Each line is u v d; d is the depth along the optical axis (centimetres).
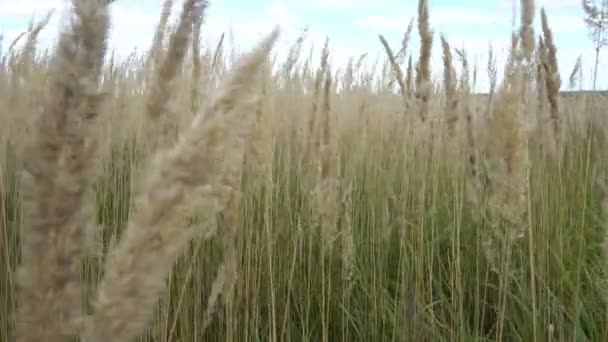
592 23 449
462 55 377
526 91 309
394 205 395
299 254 368
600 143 489
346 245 328
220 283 266
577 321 302
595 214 439
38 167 76
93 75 79
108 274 77
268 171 290
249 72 78
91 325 77
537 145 374
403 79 391
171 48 209
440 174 439
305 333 343
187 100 286
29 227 76
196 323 288
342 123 472
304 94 421
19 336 77
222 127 77
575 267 377
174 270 291
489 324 370
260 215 345
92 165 79
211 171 77
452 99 374
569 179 459
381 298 348
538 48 361
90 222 80
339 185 328
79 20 77
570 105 520
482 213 304
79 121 77
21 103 293
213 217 248
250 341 304
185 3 200
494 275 375
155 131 232
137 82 337
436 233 409
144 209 76
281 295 356
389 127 492
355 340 342
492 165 277
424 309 324
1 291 262
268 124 284
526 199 283
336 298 360
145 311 78
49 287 76
